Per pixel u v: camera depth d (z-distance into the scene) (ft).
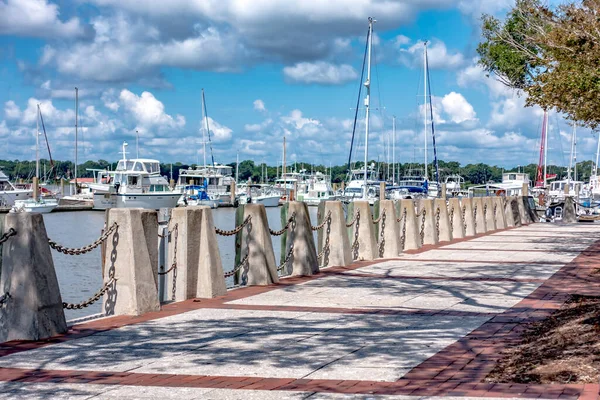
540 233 104.99
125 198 264.31
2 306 30.94
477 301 41.57
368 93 237.45
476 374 24.45
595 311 33.91
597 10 61.16
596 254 70.79
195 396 22.26
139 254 37.29
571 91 61.52
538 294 44.04
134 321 35.14
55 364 26.43
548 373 23.50
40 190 306.96
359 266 60.85
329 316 36.73
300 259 54.65
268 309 39.04
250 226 49.16
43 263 31.37
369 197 291.58
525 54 74.02
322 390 22.80
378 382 23.68
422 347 29.07
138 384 23.68
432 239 84.64
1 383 23.81
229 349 28.84
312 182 388.57
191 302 41.50
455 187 374.63
